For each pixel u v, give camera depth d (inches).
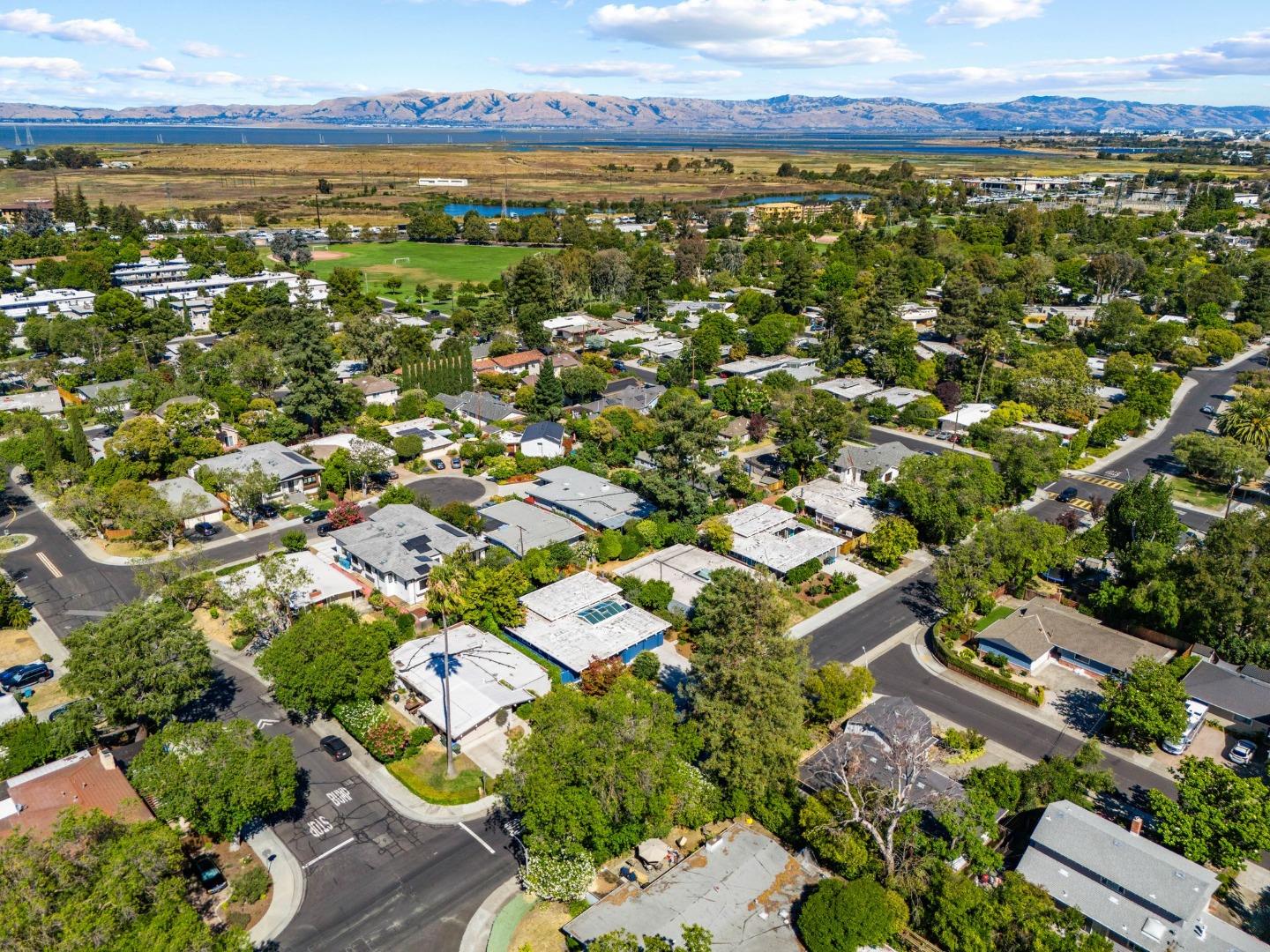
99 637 2359.7
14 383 5915.4
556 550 3496.6
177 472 4259.4
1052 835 2052.2
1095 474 4717.0
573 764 2053.4
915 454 4256.9
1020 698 2812.5
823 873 2036.2
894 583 3592.5
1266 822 1999.3
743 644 2226.9
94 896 1531.7
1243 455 4330.7
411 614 3149.6
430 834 2210.9
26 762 2287.2
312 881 2043.6
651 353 6865.2
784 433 4606.3
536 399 5334.6
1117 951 1807.3
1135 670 2618.1
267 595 2955.2
